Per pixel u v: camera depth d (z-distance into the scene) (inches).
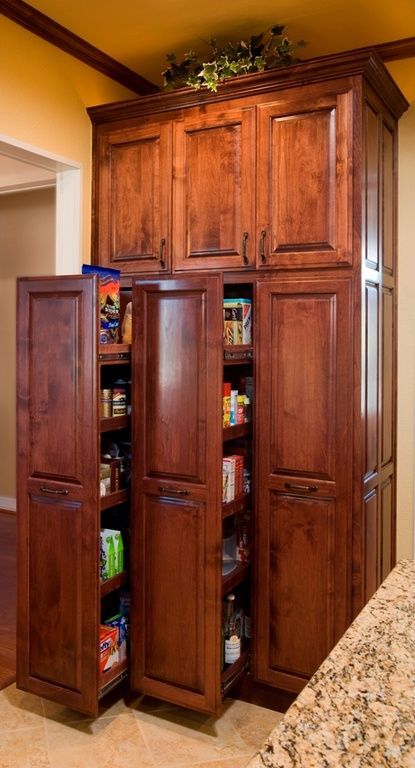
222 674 89.3
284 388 94.5
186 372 85.6
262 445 96.3
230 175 99.3
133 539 90.7
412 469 109.3
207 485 84.9
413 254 108.0
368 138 91.9
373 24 100.7
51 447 86.9
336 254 90.4
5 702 95.6
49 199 187.6
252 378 99.4
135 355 89.3
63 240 113.6
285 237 94.3
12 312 196.1
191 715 93.4
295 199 93.4
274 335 95.1
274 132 94.9
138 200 109.0
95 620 84.4
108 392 89.1
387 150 102.8
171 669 88.6
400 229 108.8
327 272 91.4
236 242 99.0
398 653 39.1
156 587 89.3
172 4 95.2
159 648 89.4
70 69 109.0
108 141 111.9
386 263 103.4
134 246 109.6
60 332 85.4
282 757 28.2
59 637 87.3
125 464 93.6
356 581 90.5
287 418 94.4
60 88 107.0
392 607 46.3
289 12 97.3
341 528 91.2
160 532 88.7
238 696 99.0
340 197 89.9
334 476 91.4
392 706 32.8
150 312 88.0
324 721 31.3
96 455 83.6
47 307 86.3
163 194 106.0
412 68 106.5
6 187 167.5
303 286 92.5
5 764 80.9
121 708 94.7
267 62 98.6
